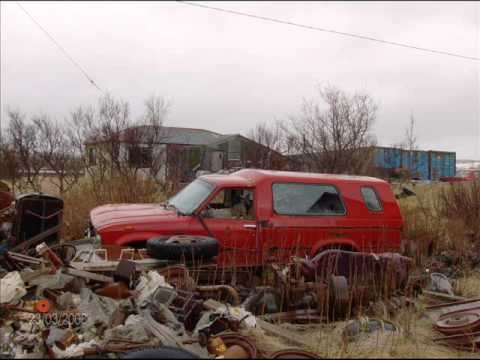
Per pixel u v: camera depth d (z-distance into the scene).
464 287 8.29
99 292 5.65
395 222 8.50
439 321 6.06
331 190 8.27
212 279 6.91
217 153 35.50
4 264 6.25
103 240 6.99
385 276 6.75
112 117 20.98
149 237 7.12
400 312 6.31
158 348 4.02
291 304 6.27
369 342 5.37
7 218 7.96
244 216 7.68
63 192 13.83
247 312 5.48
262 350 4.78
